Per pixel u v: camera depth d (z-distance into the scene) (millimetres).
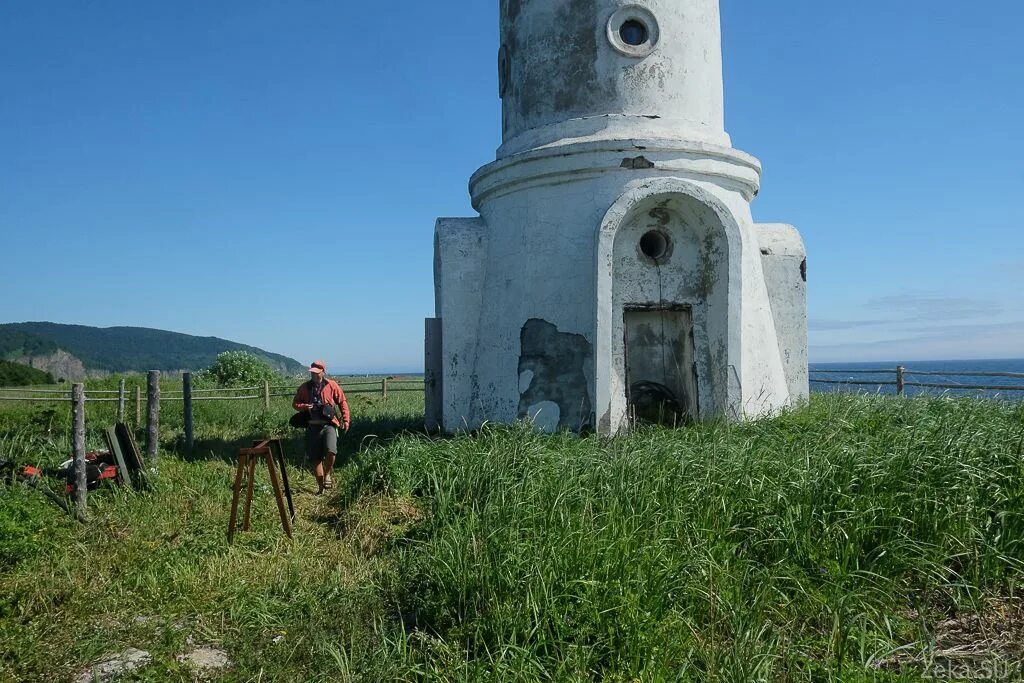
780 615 4781
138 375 22281
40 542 6441
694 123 10258
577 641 4262
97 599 5434
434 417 11195
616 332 9734
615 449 7469
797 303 11047
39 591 5492
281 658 4602
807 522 5574
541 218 10125
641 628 4328
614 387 9625
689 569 5039
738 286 9633
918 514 5629
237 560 6207
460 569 5098
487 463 7332
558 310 9836
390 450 8578
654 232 10078
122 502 7773
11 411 15500
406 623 5047
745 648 4164
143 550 6410
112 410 16000
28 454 9531
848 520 5562
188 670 4461
